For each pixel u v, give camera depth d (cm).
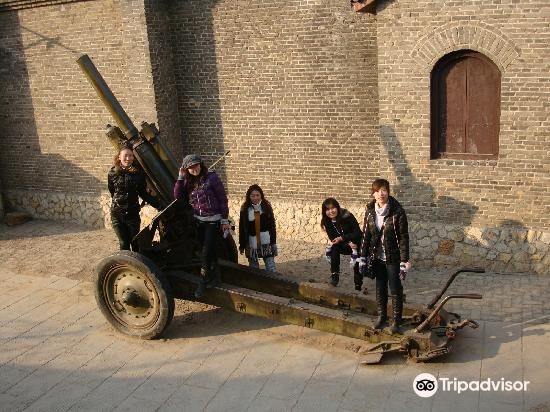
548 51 777
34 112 1219
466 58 831
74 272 980
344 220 803
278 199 1073
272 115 1037
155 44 1048
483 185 855
